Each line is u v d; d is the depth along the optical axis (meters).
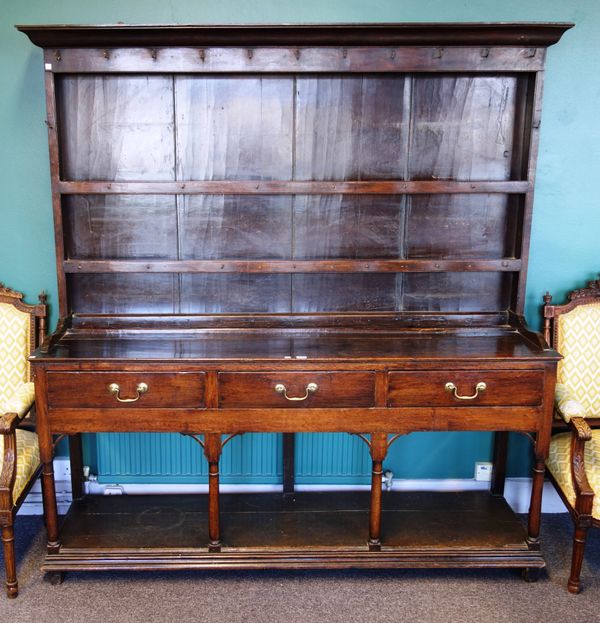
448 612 2.35
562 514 2.98
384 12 2.61
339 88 2.50
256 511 2.74
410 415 2.35
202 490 2.96
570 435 2.65
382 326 2.67
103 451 2.91
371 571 2.59
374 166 2.57
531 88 2.48
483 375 2.33
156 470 2.95
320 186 2.52
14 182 2.69
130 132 2.52
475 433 2.97
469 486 2.98
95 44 2.36
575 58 2.65
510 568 2.55
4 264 2.76
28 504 2.94
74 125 2.50
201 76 2.48
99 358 2.27
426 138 2.56
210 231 2.61
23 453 2.46
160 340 2.56
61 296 2.56
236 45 2.38
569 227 2.81
